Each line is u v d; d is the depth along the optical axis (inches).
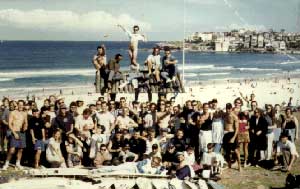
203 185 463.2
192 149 514.6
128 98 1047.0
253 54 7091.5
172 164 513.0
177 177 487.8
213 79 2810.0
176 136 534.3
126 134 548.1
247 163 581.3
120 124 568.7
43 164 545.3
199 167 512.1
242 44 7652.6
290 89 2304.4
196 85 2293.3
